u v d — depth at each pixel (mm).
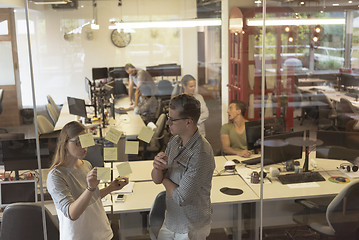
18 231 2355
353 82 3320
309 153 2967
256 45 3455
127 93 3371
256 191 2697
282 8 3350
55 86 3059
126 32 3486
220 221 2654
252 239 2662
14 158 2553
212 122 3268
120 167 2451
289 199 2727
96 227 2117
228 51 3590
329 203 2752
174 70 3578
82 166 2133
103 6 3322
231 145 3002
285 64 3422
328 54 3391
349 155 2982
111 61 3420
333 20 3346
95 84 3270
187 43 3584
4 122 2662
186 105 1956
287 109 3348
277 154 2918
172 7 3594
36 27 3064
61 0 3170
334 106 3244
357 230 2781
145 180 2680
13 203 2453
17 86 2775
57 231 2398
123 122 3100
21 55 2730
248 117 3371
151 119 3174
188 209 2213
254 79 3447
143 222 2465
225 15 3539
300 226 2732
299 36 3377
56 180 2006
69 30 3209
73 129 2080
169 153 2084
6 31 2723
